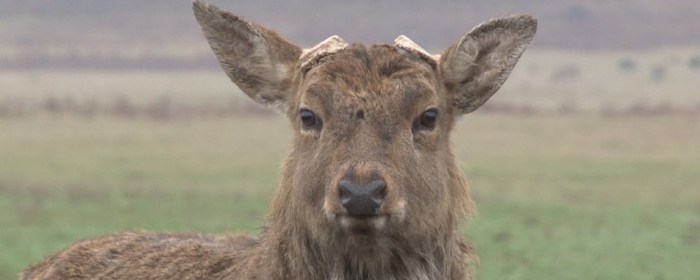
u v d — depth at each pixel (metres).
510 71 24.61
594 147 136.25
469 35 23.92
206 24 24.88
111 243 28.42
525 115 186.75
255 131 160.75
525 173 109.62
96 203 83.50
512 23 24.28
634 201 90.62
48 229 70.12
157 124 169.75
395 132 22.05
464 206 23.97
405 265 22.56
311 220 22.23
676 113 186.75
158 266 26.47
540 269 59.00
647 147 135.75
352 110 22.09
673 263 61.94
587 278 56.94
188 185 97.88
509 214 80.81
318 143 22.42
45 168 110.62
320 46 23.86
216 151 130.88
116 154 125.38
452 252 23.39
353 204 20.94
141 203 84.00
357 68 22.55
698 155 126.38
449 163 23.53
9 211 78.31
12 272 54.62
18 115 177.75
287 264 23.17
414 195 21.98
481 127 164.25
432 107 22.70
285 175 23.48
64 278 28.05
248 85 24.88
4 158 119.44
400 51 23.39
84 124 166.62
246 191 93.69
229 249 25.91
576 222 77.62
